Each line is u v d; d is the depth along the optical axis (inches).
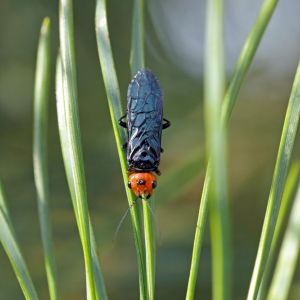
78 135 4.1
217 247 3.3
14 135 6.6
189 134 6.6
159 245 6.2
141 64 4.3
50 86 6.8
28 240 6.1
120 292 6.3
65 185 6.3
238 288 6.3
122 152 4.2
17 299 6.2
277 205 4.1
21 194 6.2
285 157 4.0
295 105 4.0
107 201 6.3
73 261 6.1
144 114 5.4
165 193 5.5
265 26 4.0
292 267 4.4
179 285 6.1
